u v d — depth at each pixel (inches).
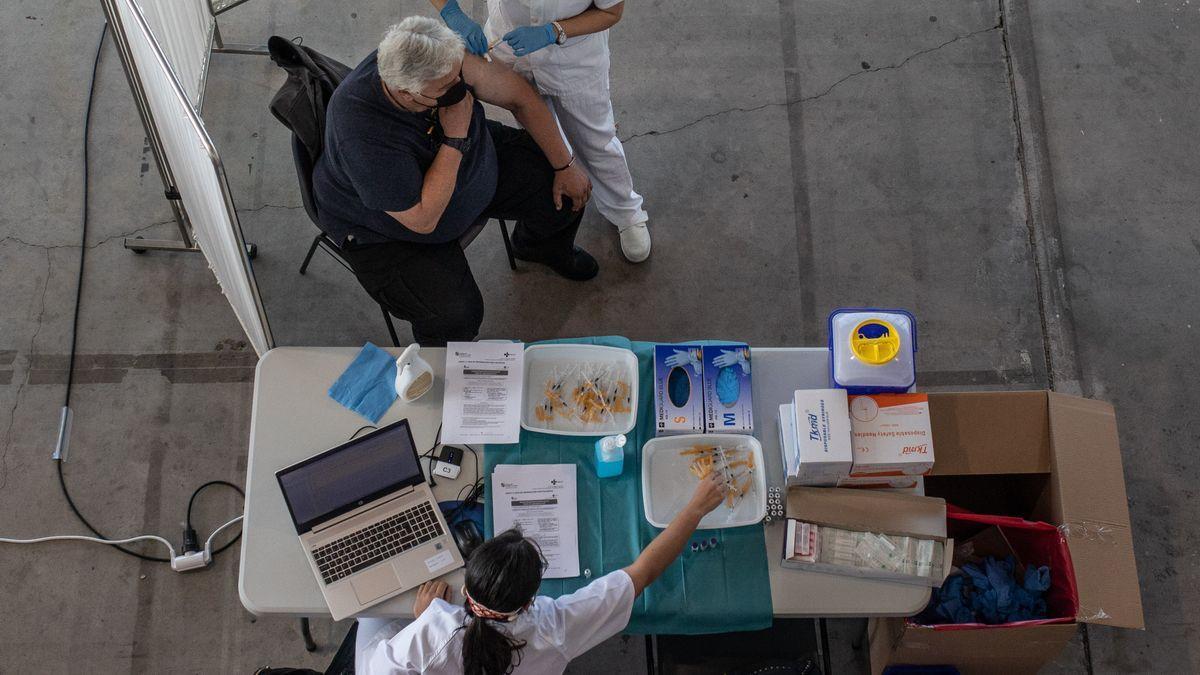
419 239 109.3
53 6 152.5
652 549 87.7
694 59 154.4
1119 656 121.4
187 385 131.6
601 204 135.1
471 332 122.0
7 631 118.2
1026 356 138.0
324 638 119.6
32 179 141.9
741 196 146.2
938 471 97.0
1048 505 99.2
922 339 138.5
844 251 143.3
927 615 99.6
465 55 100.9
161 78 95.1
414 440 96.0
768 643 98.3
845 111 151.9
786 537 90.8
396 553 90.7
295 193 143.7
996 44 156.6
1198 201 147.0
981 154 149.6
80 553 122.3
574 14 103.5
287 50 96.3
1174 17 158.2
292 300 137.5
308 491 91.5
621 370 99.8
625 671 118.0
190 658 118.3
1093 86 154.0
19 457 126.6
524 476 93.7
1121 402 135.3
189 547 121.3
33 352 132.2
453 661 80.5
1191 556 126.4
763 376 100.2
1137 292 141.6
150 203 141.8
